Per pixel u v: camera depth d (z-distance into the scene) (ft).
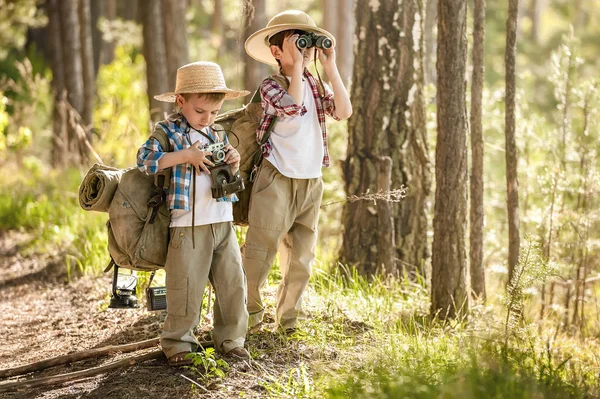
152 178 19.31
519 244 25.85
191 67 18.95
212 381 18.54
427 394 15.94
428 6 41.88
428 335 22.31
